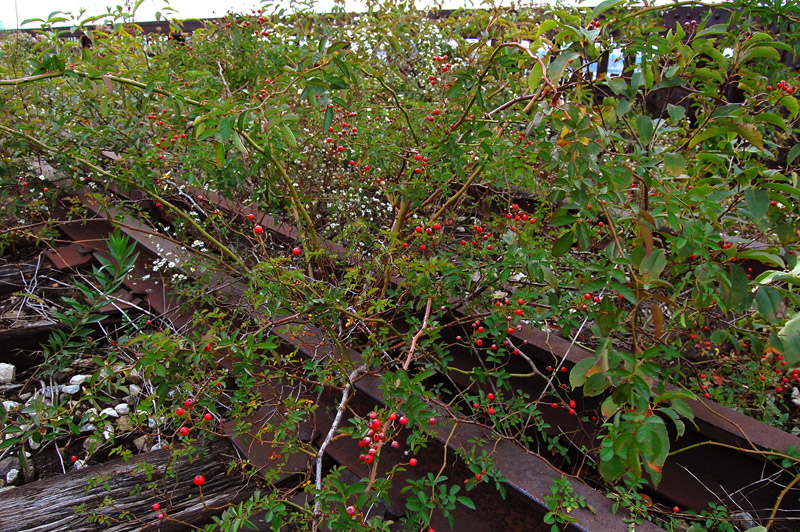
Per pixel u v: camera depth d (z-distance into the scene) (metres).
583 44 1.53
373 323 2.03
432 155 2.04
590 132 1.45
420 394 1.46
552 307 1.80
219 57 3.50
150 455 2.11
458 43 3.43
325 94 1.68
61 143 2.89
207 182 2.56
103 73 1.95
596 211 1.43
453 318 2.24
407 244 2.08
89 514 1.77
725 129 1.64
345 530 1.31
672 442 1.90
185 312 2.92
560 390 2.14
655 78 1.92
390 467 1.93
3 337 2.83
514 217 2.30
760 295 1.43
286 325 2.26
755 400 2.26
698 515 1.73
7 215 3.73
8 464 2.21
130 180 2.63
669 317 2.33
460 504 1.80
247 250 2.92
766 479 1.71
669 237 1.46
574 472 2.01
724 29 1.75
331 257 2.31
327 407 2.06
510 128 2.23
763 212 1.64
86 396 1.57
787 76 2.26
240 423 1.74
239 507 1.42
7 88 2.93
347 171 3.05
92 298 1.71
